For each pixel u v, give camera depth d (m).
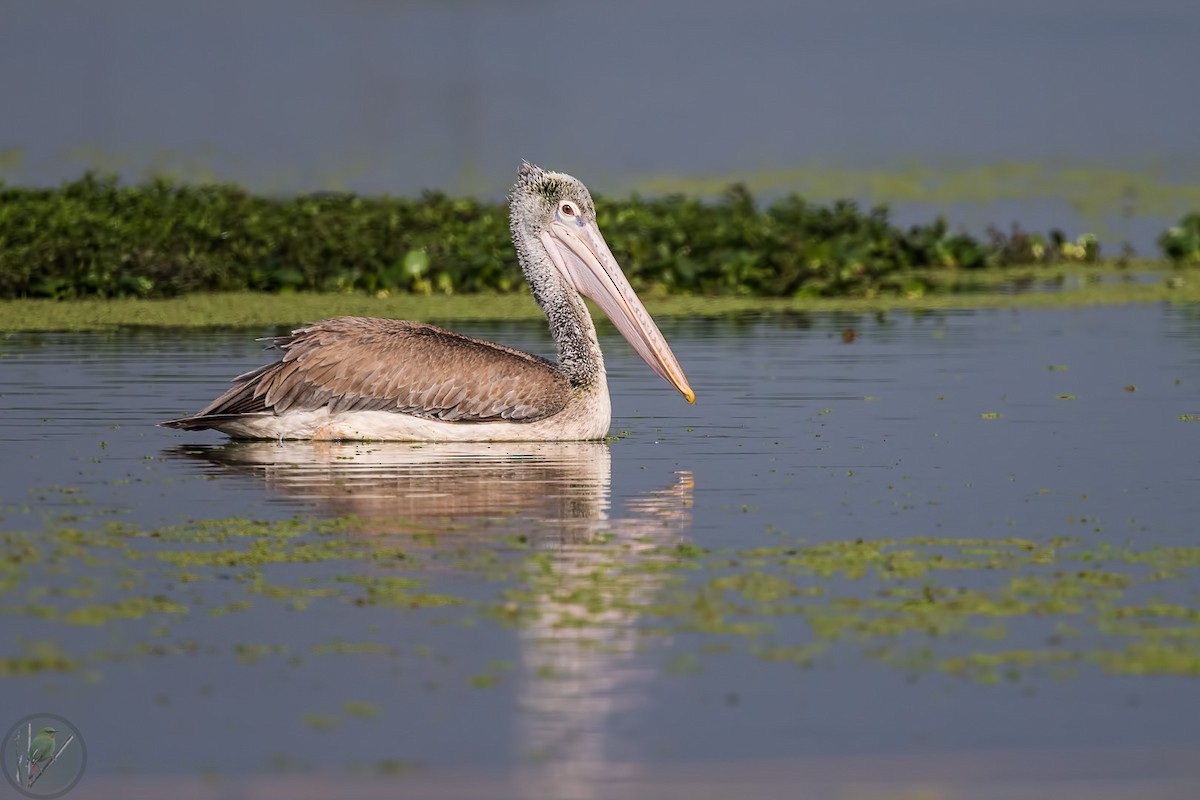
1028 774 7.75
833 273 27.45
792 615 9.70
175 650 9.16
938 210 37.00
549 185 15.91
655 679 8.78
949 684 8.73
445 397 14.94
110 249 26.23
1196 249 30.78
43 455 14.18
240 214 29.44
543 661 9.01
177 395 17.08
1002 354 20.12
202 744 8.02
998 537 11.39
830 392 17.58
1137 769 7.80
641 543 11.20
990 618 9.65
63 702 8.49
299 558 10.81
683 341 21.50
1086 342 21.09
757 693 8.62
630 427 15.75
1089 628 9.47
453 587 10.18
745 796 7.52
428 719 8.30
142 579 10.35
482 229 29.38
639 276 27.20
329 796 7.54
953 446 14.62
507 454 14.39
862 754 7.97
